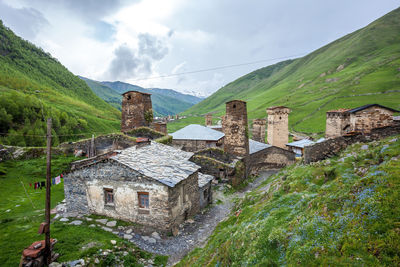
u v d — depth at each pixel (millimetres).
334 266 4559
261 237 7129
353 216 5484
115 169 13719
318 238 5551
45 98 104062
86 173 14406
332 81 132625
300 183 12195
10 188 19453
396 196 5234
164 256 11188
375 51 147625
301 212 7652
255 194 16422
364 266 4305
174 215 13672
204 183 18516
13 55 143875
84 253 9641
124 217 13812
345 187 6883
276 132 42250
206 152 27578
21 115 57188
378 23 182125
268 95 170000
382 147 11031
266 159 34719
